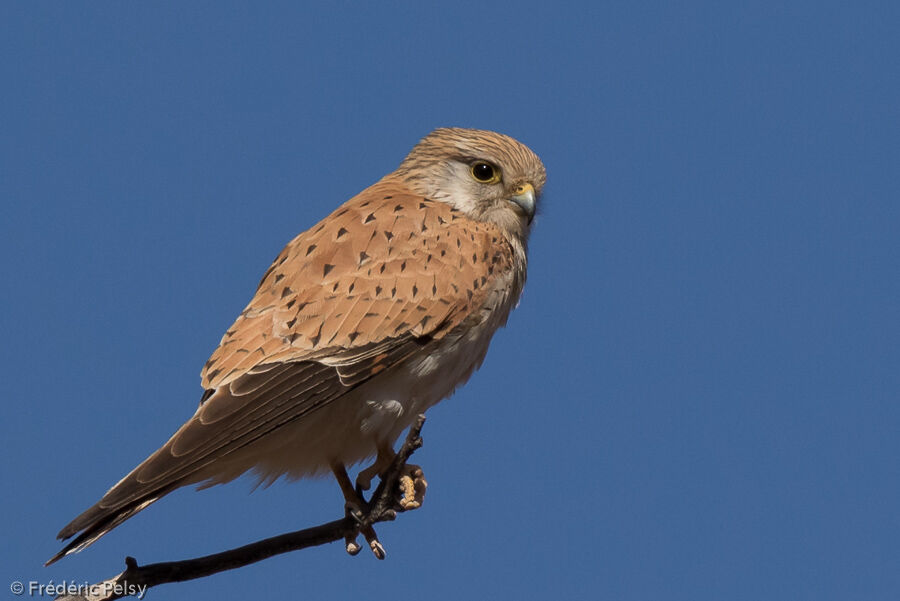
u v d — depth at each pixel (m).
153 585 9.55
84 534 8.98
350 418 10.83
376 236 11.23
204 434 9.79
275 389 10.24
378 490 10.26
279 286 10.92
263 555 10.04
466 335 11.27
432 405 11.45
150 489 9.32
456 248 11.38
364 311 10.75
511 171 12.20
